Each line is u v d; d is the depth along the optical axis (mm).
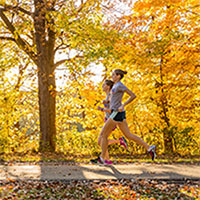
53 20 12125
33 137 13383
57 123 13711
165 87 11148
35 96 14703
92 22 11648
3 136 12180
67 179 5668
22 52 14367
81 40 11297
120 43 11008
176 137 11359
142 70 11039
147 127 11492
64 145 12055
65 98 13805
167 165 7488
